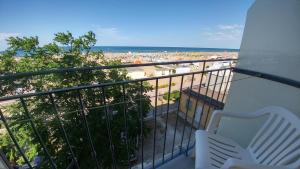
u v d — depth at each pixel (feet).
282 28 4.43
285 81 4.37
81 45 25.14
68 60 22.17
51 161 3.98
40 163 15.48
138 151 18.12
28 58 21.67
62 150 17.02
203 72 5.60
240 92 5.84
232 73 6.11
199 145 3.79
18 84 16.20
